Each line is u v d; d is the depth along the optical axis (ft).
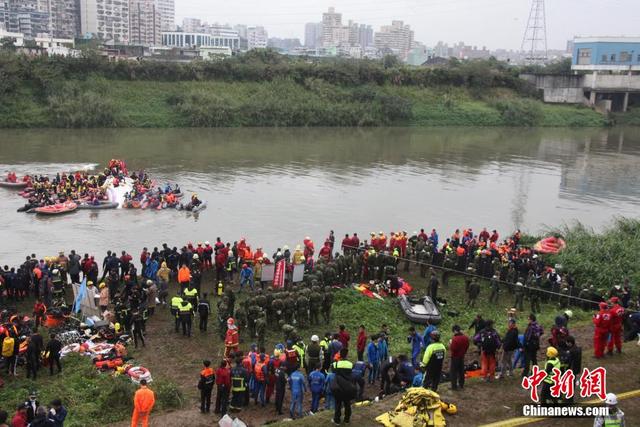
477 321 73.05
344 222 168.35
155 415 64.90
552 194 214.07
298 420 57.16
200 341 85.10
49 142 283.79
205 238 146.41
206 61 398.83
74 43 549.13
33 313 91.97
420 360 71.51
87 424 62.75
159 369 76.69
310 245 115.24
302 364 72.02
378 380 72.84
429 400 54.90
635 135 391.04
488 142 341.41
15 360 73.26
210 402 66.80
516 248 126.82
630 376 65.00
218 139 316.60
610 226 167.43
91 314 90.02
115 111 342.44
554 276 107.24
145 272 105.60
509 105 427.33
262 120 373.81
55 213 161.48
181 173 226.58
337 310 97.04
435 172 248.93
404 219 175.01
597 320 69.10
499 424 55.06
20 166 226.38
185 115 358.43
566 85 465.47
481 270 113.91
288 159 266.98
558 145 336.49
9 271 98.32
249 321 85.20
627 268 116.88
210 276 112.57
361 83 427.33
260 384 66.39
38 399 67.10
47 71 341.62
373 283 109.09
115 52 503.61
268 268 105.29
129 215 164.86
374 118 399.24
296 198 194.59
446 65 523.29
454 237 125.18
